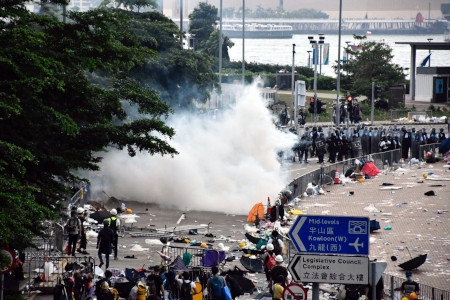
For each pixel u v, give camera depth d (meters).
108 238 71.06
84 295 63.25
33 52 59.88
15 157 53.72
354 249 44.06
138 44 69.69
